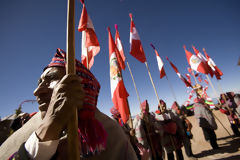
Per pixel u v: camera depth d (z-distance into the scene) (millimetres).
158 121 3996
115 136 929
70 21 694
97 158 773
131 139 2652
